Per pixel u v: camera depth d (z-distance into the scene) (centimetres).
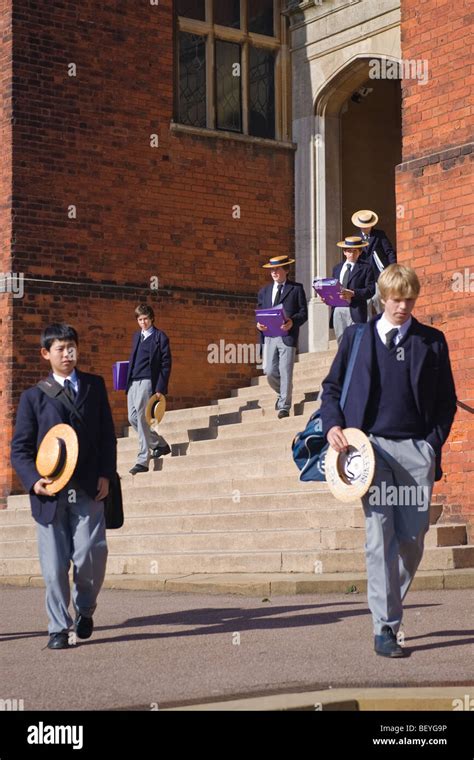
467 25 1412
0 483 1933
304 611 1031
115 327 2027
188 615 1046
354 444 784
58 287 1970
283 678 734
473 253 1384
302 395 1831
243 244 2175
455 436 1383
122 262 2041
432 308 1430
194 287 2112
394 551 804
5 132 1950
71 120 1997
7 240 1939
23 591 1359
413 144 1476
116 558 1409
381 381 799
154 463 1822
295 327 1723
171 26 2120
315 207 2217
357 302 1639
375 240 1684
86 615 927
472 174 1390
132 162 2058
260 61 2252
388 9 2062
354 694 683
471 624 921
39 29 1969
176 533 1480
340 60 2161
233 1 2214
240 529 1422
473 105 1402
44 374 1956
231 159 2173
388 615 800
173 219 2098
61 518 904
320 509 1344
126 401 2048
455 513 1377
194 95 2161
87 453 905
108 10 2042
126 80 2061
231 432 1816
